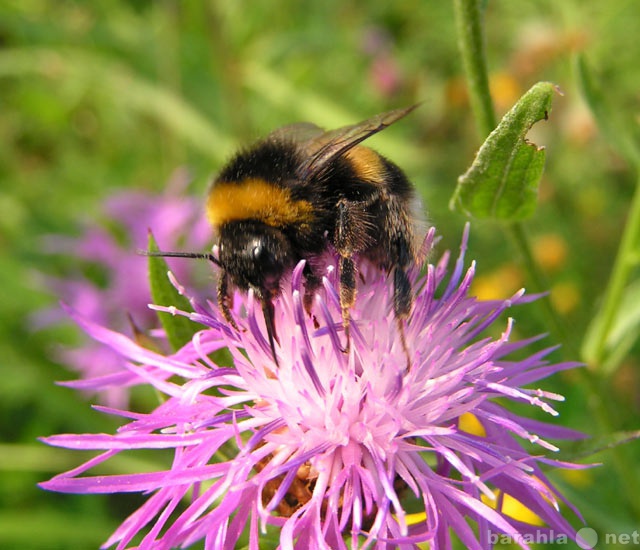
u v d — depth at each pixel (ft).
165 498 0.25
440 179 0.50
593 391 0.34
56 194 0.55
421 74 0.56
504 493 0.25
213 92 0.55
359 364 0.26
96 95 0.61
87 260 0.45
